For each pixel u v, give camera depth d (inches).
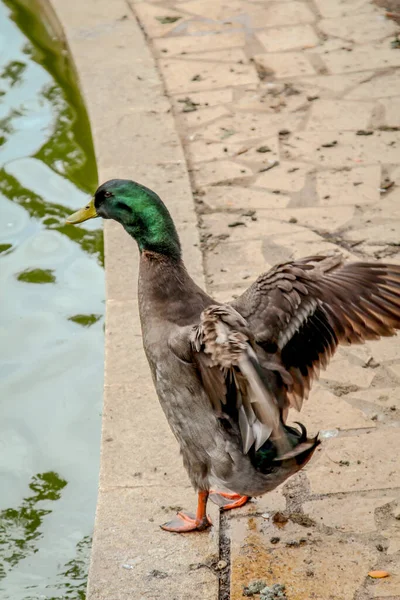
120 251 329.4
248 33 474.0
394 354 277.4
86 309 340.2
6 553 251.8
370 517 224.8
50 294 347.6
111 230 342.3
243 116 405.7
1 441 287.4
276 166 371.2
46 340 326.6
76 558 249.9
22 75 480.7
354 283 200.4
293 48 456.4
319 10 492.4
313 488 234.4
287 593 206.4
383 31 466.3
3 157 422.3
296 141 386.0
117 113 412.2
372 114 400.2
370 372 270.8
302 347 205.6
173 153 380.8
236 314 186.4
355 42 457.4
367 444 245.4
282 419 209.2
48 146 428.8
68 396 303.4
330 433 249.6
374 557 214.2
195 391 208.2
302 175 364.8
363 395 262.5
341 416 255.3
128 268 319.9
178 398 212.1
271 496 233.8
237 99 418.3
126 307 301.0
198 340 193.2
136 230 223.3
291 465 206.2
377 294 199.5
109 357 279.9
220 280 311.0
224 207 349.7
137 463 242.8
